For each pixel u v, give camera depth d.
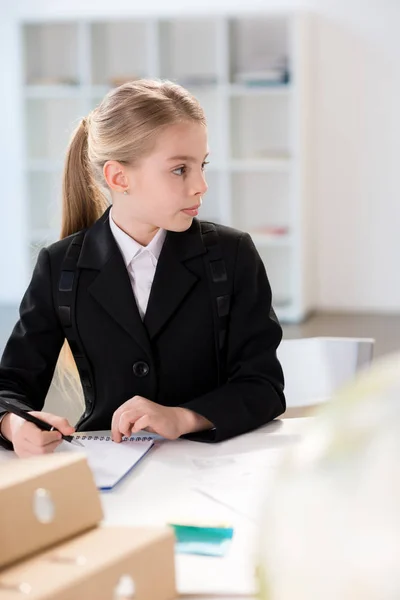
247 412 1.66
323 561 0.56
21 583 0.78
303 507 0.59
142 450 1.53
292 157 6.99
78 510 0.88
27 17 7.60
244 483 1.36
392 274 7.40
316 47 7.25
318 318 7.20
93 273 1.83
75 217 1.98
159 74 7.33
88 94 7.36
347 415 0.61
